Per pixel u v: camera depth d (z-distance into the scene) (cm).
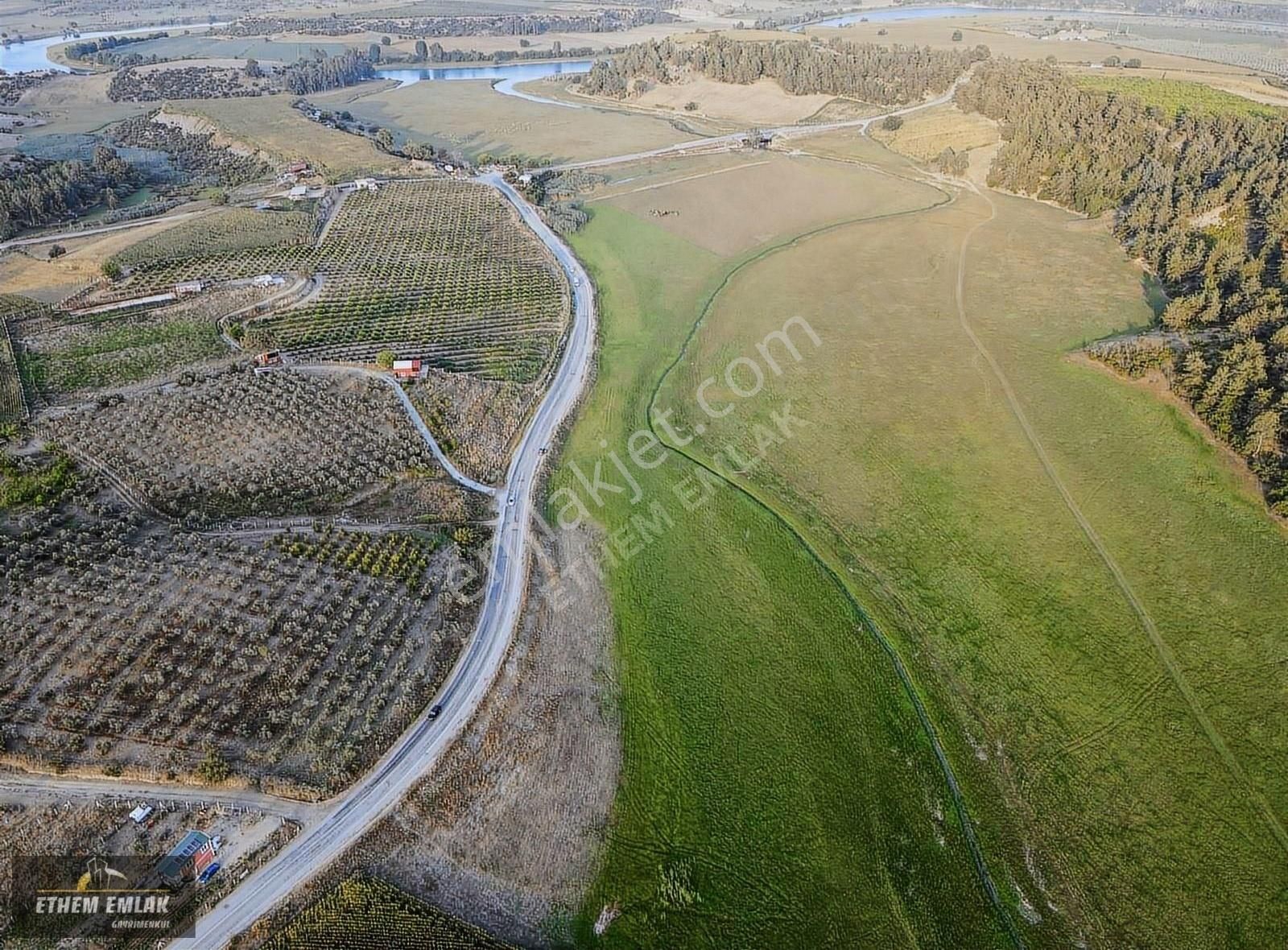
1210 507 8656
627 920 5528
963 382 11194
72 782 5909
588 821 6100
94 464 8988
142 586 7469
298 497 8762
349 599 7544
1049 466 9500
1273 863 5738
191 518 8338
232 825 5744
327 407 10094
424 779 6169
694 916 5556
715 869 5822
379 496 8931
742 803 6250
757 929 5491
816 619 7775
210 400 10012
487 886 5644
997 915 5553
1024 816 6103
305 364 11075
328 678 6800
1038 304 13125
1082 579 8000
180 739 6212
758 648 7512
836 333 12538
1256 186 13738
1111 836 5947
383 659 7006
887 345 12188
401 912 5356
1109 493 9019
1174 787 6222
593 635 7612
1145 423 10000
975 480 9375
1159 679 7012
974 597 7894
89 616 7138
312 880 5494
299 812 5875
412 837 5844
